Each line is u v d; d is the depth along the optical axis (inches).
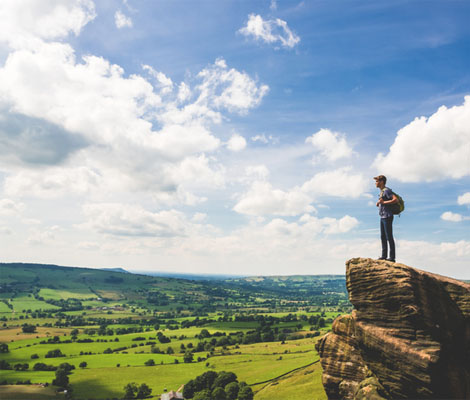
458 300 567.8
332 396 673.0
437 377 479.5
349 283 591.8
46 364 5762.8
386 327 537.6
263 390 3720.5
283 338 7362.2
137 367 5590.6
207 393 3860.7
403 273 534.3
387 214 616.1
